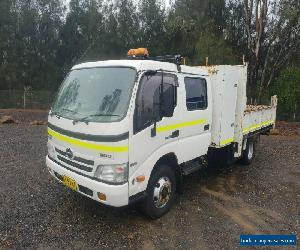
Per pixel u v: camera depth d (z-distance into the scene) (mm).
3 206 6023
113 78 5129
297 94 22328
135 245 4926
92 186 4859
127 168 4801
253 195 7062
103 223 5531
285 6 24609
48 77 38281
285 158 10484
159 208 5715
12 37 37125
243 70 7551
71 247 4820
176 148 5801
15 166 8500
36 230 5234
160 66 5348
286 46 27766
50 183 7238
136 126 4867
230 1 31562
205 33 28562
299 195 7164
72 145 5176
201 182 7801
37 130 14836
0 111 24766
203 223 5691
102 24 37281
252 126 9000
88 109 5121
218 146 6902
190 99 6066
